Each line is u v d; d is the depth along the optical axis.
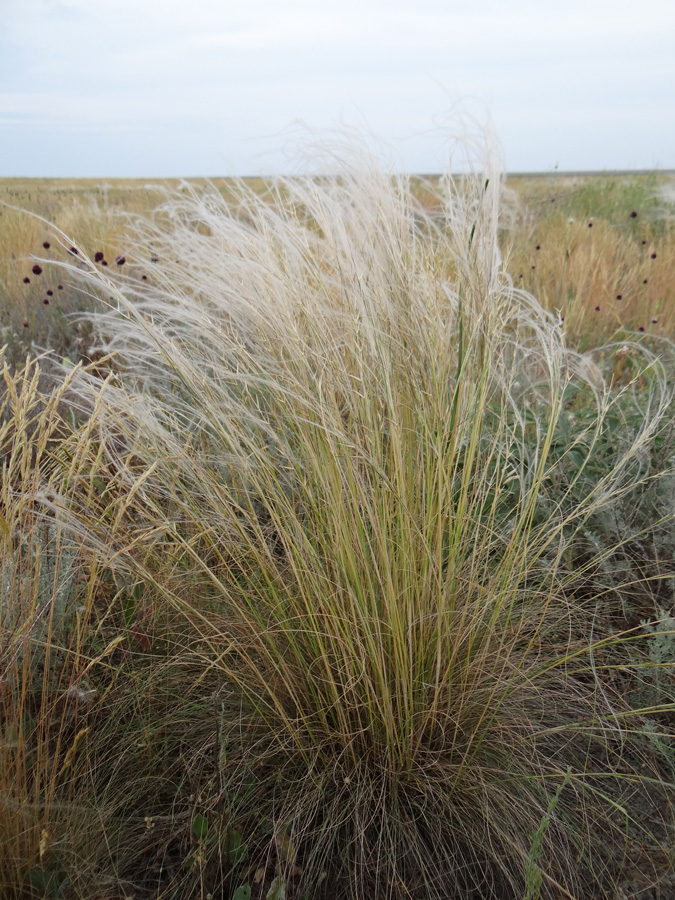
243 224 1.94
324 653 1.67
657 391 2.84
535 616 2.13
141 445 1.84
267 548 1.76
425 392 1.73
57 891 1.43
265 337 1.79
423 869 1.58
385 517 1.64
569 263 6.02
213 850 1.56
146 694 1.88
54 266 6.33
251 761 1.75
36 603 1.62
